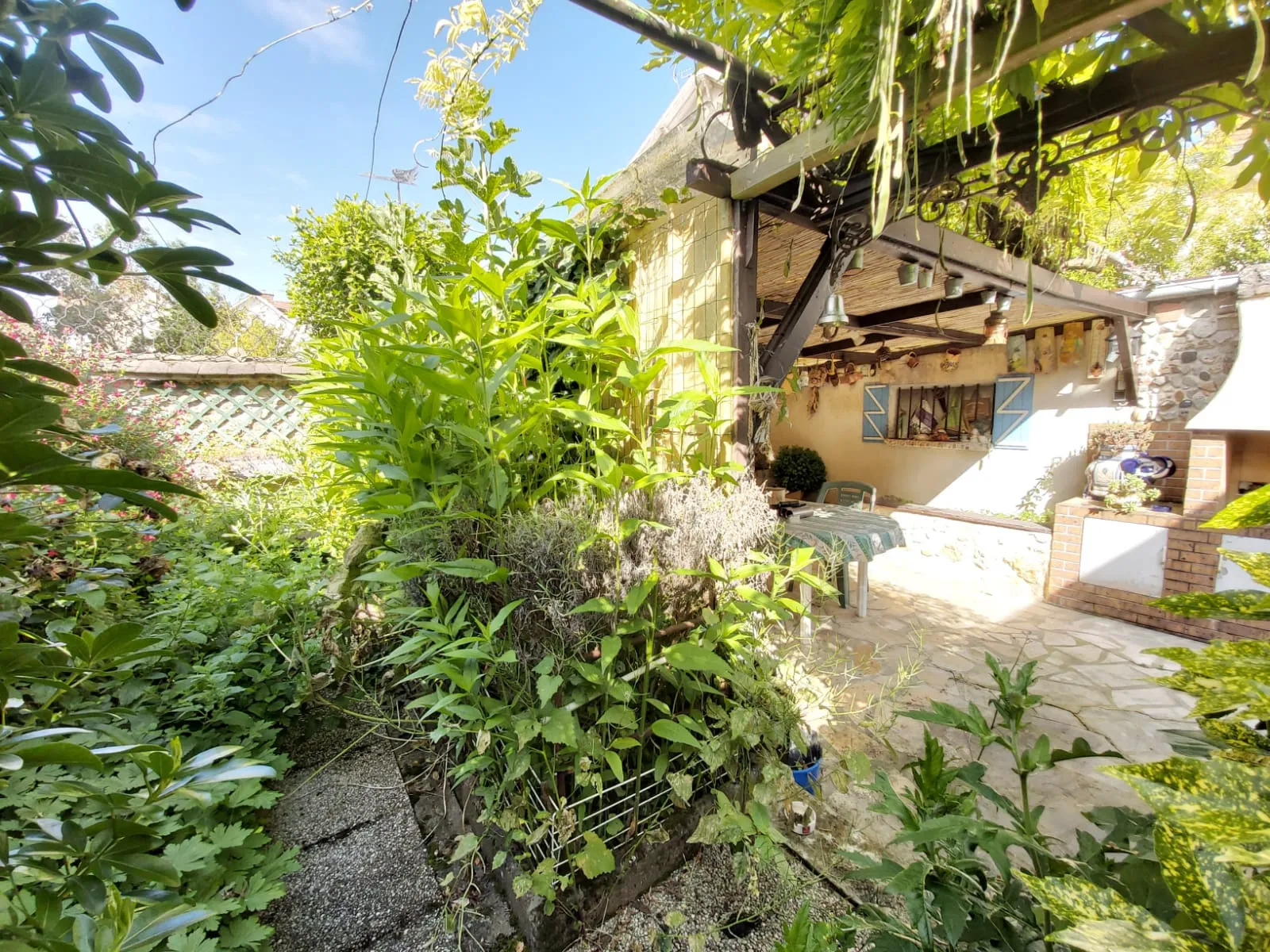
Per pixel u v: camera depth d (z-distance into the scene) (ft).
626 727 3.98
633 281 7.37
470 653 3.76
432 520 4.66
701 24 4.67
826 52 3.49
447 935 3.88
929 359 16.90
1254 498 1.37
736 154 5.73
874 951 2.59
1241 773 1.33
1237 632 9.50
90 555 6.21
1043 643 9.71
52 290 1.59
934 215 6.55
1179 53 3.28
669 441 6.28
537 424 4.85
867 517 11.63
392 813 5.08
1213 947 1.34
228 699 5.95
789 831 4.83
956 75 3.07
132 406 10.09
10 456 1.31
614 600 3.97
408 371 4.30
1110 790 5.67
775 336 6.31
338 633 6.84
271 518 9.18
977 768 3.00
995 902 2.55
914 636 9.84
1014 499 14.89
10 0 1.41
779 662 4.73
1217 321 11.02
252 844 4.34
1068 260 8.27
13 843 1.92
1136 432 12.01
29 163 1.45
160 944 3.34
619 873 4.11
